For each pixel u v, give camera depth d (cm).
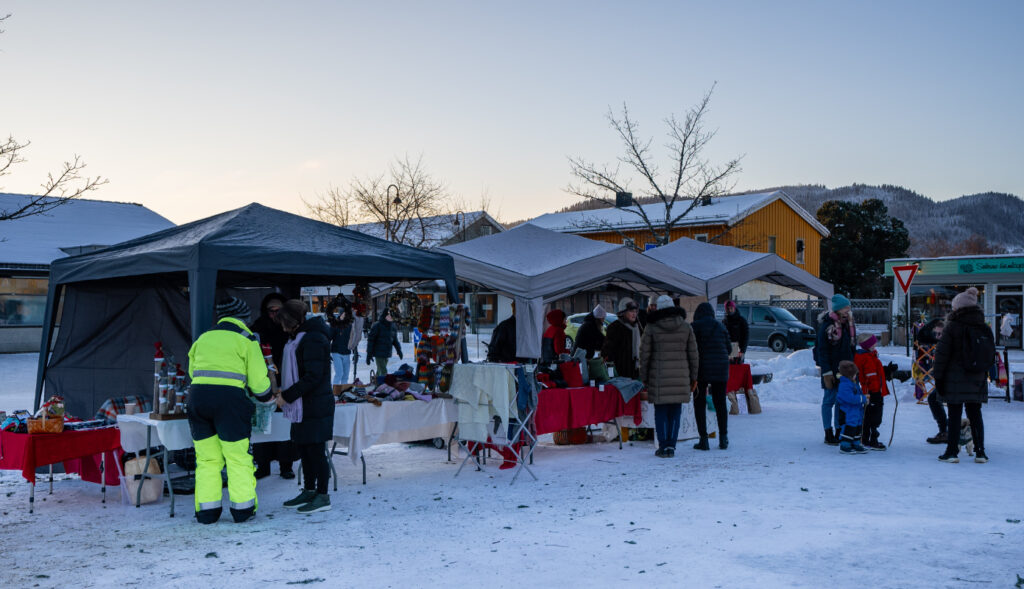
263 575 482
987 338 802
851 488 702
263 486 768
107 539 573
